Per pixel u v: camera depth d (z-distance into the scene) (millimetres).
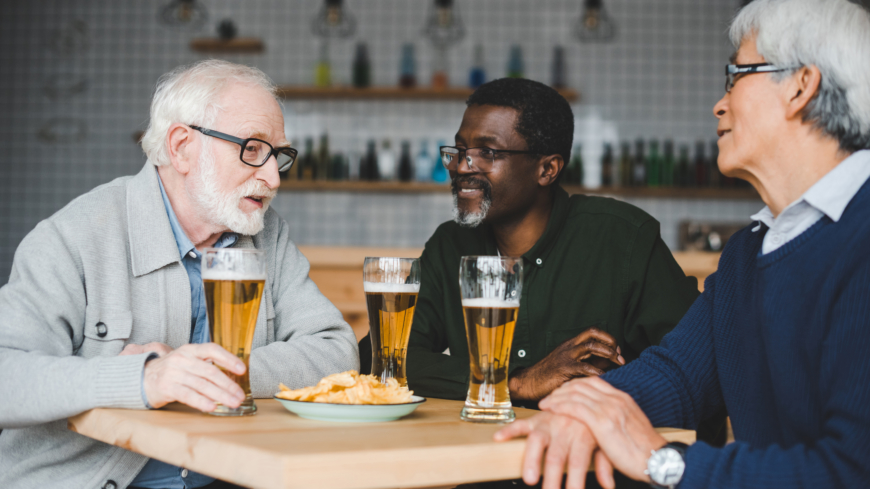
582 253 1449
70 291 1078
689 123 4102
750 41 930
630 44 4113
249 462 644
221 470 682
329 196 4117
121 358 900
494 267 844
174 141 1190
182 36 4066
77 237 1108
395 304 996
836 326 789
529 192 1444
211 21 4090
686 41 4117
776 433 938
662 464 781
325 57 4094
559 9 4117
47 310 1046
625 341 1417
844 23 862
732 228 4000
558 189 1522
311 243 4121
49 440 1071
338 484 629
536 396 1158
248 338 887
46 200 4031
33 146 4039
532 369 1181
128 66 4051
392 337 1006
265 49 4102
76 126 4035
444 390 1202
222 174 1188
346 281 2768
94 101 4043
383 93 3975
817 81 868
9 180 4031
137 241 1165
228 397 845
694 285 1462
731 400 1019
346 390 856
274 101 1241
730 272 1080
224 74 1210
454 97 4051
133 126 4039
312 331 1275
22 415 898
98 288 1113
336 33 4102
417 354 1298
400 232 4117
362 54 4043
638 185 3984
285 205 4129
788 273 872
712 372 1070
